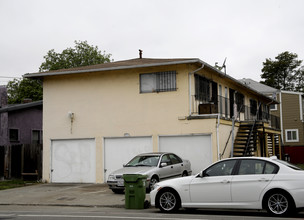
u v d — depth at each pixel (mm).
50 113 22250
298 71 61656
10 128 26266
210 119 18812
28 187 19531
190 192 10953
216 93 23062
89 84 21594
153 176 15266
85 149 21344
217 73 22625
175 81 19750
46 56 49812
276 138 31406
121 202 13789
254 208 10148
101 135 21047
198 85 20422
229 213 11172
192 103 19594
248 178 10273
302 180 9688
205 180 10812
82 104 21625
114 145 20797
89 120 21406
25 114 27609
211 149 18750
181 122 19406
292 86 62062
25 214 11594
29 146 22500
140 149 20250
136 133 20312
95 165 21031
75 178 21344
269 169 10188
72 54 49500
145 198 13531
